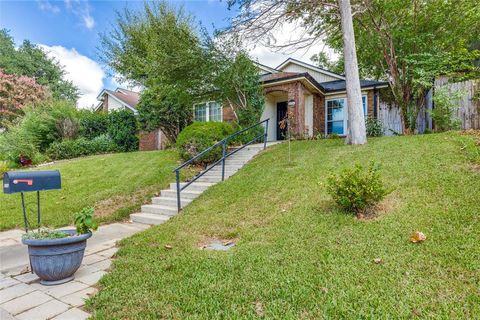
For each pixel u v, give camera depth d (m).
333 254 3.36
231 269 3.27
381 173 5.66
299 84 12.52
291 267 3.17
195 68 11.76
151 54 13.65
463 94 8.51
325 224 4.22
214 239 4.55
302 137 12.12
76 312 2.74
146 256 3.96
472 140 6.60
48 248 3.22
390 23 10.85
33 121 15.38
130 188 8.30
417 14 10.55
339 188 4.45
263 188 6.31
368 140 8.63
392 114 13.72
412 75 11.03
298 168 7.09
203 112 15.11
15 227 6.37
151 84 14.98
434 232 3.52
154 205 7.26
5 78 24.17
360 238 3.66
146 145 17.22
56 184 3.94
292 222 4.50
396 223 3.89
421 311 2.26
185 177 8.84
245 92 12.27
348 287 2.67
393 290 2.56
